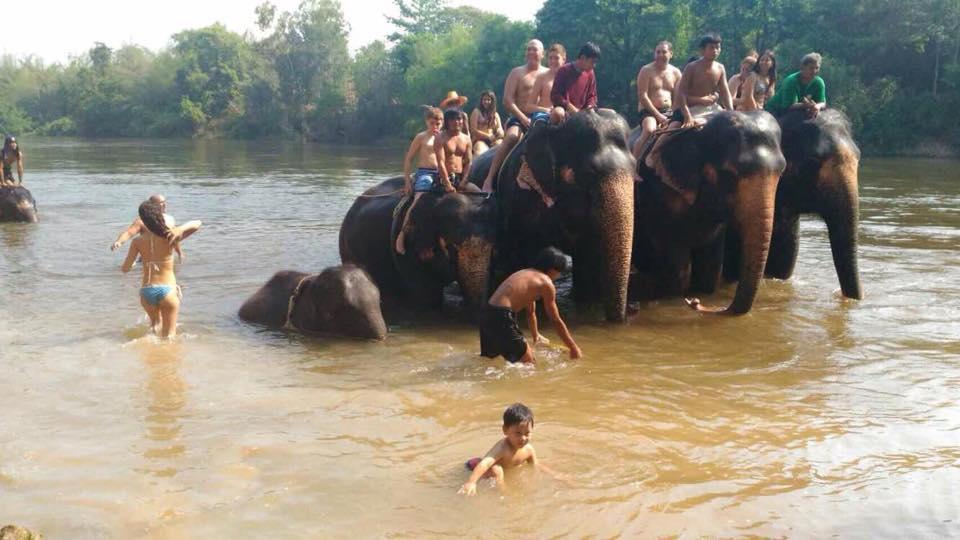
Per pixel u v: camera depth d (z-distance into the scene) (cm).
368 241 970
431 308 898
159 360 698
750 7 5053
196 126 9119
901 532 412
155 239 757
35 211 1619
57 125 10225
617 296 813
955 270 1064
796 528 416
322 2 8575
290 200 2067
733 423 555
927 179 2655
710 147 870
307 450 510
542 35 5378
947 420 557
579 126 808
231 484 463
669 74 992
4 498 446
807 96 945
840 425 550
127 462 492
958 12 4412
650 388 629
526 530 414
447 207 833
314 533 411
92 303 902
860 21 4744
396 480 468
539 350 732
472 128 1073
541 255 714
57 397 604
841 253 915
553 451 508
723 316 854
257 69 8975
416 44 7581
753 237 836
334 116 8131
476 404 594
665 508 436
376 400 602
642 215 945
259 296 848
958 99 4422
